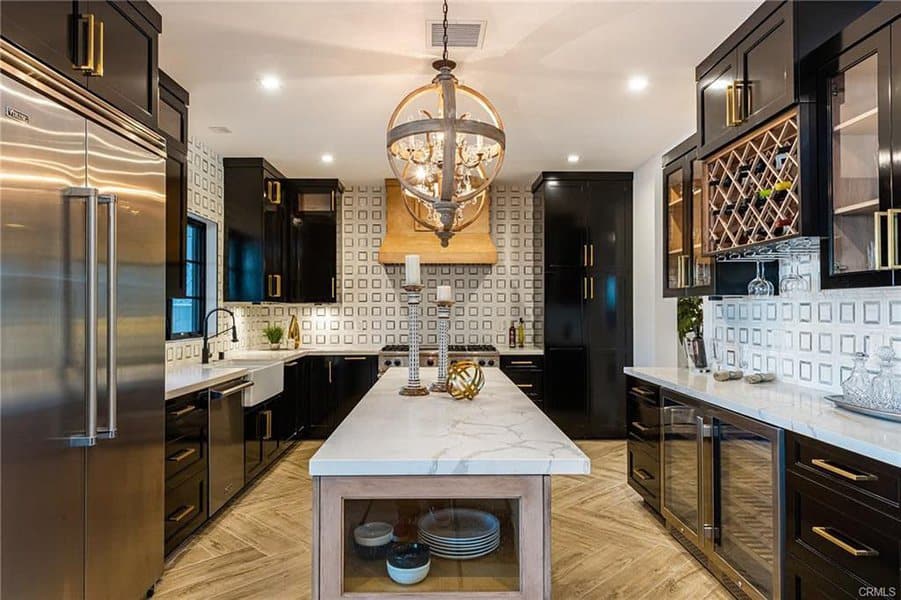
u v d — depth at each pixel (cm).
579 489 402
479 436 188
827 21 230
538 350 557
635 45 283
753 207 274
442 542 168
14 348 163
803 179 231
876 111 203
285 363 483
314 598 163
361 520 167
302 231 569
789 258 301
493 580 167
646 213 517
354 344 602
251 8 246
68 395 185
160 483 252
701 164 338
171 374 347
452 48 285
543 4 245
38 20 173
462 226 295
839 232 222
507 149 473
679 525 304
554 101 360
